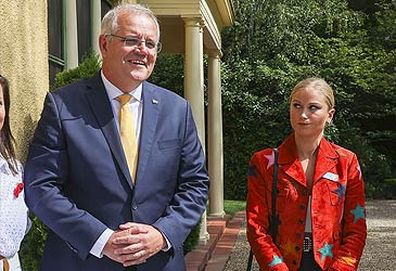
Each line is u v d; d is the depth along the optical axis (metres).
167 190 2.94
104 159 2.84
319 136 3.51
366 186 18.98
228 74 18.22
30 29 4.80
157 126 2.96
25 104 4.63
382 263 9.05
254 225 3.45
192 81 9.21
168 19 10.38
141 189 2.85
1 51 4.17
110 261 2.83
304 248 3.41
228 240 10.62
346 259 3.38
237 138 18.47
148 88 3.05
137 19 2.89
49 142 2.85
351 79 19.27
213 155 12.16
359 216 3.48
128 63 2.89
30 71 4.78
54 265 2.91
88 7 7.08
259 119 18.36
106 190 2.81
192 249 7.96
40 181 2.81
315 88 3.48
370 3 22.08
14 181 2.98
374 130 21.27
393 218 14.07
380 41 20.64
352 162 3.52
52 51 5.80
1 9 4.18
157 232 2.79
